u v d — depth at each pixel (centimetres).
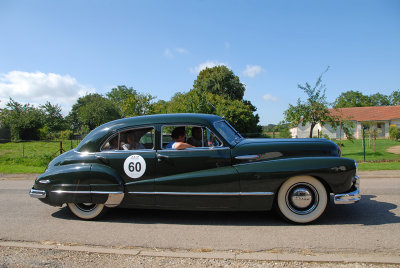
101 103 5259
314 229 421
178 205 457
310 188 443
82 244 380
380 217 474
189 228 439
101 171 472
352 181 447
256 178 436
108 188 469
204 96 1891
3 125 3828
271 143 466
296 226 437
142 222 475
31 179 1045
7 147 2442
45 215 529
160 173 460
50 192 489
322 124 1591
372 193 662
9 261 324
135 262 319
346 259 312
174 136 483
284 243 367
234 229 429
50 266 310
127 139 483
